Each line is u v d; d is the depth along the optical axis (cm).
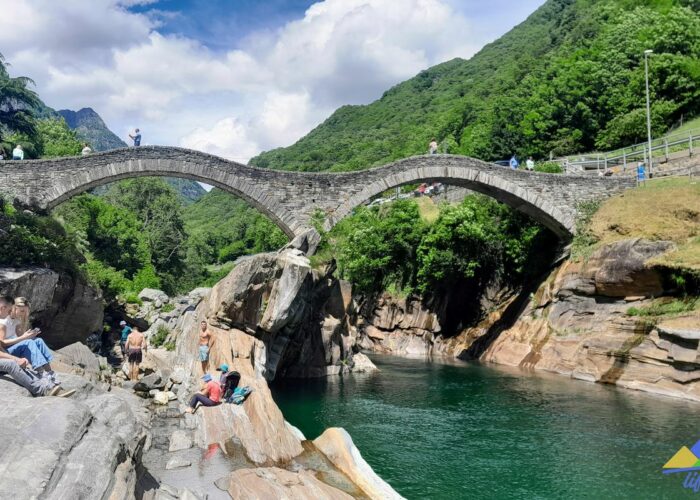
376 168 3106
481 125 7275
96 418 742
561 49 7550
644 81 4953
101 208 4803
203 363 1716
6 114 3862
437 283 4138
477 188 3497
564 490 1246
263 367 2000
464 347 3884
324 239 2881
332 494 1030
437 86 15425
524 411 2005
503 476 1332
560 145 5438
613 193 3503
